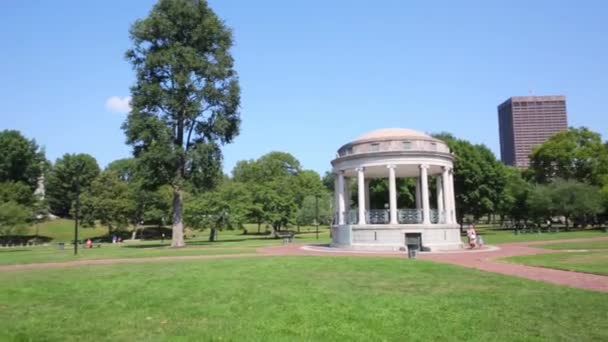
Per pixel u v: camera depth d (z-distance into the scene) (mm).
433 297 16391
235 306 15133
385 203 79562
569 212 82812
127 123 55969
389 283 19641
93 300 16781
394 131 51438
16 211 80438
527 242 51531
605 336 11367
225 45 59688
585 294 16922
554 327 12242
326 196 134125
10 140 110625
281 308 14695
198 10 57812
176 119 57812
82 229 118188
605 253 35062
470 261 31406
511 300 15836
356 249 47406
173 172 57312
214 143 57250
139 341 11414
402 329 12172
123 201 99312
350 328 12320
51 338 11852
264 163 138250
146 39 57188
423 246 45625
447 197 49719
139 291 18312
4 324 13336
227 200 87250
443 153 48844
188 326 12805
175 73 55562
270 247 54188
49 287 19766
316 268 24953
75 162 127188
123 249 55531
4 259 41344
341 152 53656
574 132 99062
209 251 46969
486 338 11312
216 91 56719
